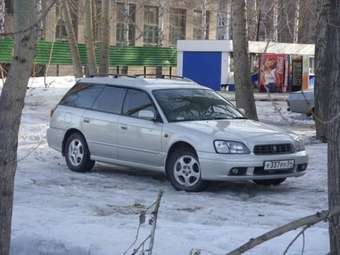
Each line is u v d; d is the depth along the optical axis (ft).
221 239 23.32
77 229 24.71
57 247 23.11
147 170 40.55
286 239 23.12
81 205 31.68
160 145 37.52
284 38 170.30
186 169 36.32
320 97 52.54
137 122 38.86
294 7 142.41
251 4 132.26
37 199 32.99
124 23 199.11
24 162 46.11
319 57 52.42
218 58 143.23
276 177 35.94
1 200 17.60
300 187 38.32
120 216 28.71
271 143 35.73
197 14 234.99
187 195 35.27
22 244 23.54
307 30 147.43
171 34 228.02
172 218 29.01
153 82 40.63
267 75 144.25
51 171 42.73
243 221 28.86
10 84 17.07
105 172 43.04
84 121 42.04
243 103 65.31
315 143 57.93
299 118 82.07
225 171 34.88
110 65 169.78
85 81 43.73
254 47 139.33
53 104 94.79
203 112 38.86
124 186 37.96
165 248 22.27
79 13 153.58
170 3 222.48
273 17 156.76
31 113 80.74
